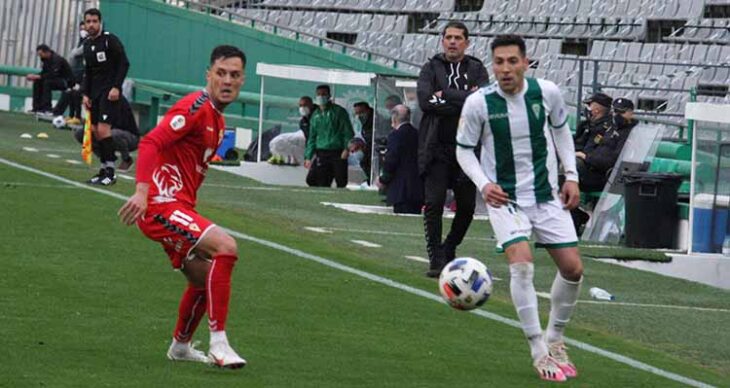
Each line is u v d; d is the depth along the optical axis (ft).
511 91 60.90
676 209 117.70
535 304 59.98
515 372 60.49
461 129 61.77
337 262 90.53
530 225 61.11
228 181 154.20
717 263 108.27
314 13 239.50
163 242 55.52
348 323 69.67
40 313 65.92
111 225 98.73
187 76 230.07
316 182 162.09
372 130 161.07
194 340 62.95
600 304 87.15
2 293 70.49
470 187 88.38
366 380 56.13
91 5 243.81
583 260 108.17
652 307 87.61
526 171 61.21
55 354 56.90
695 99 163.94
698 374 65.57
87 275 77.71
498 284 89.86
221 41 225.56
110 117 126.82
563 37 209.46
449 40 88.17
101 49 127.34
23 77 246.68
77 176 133.49
